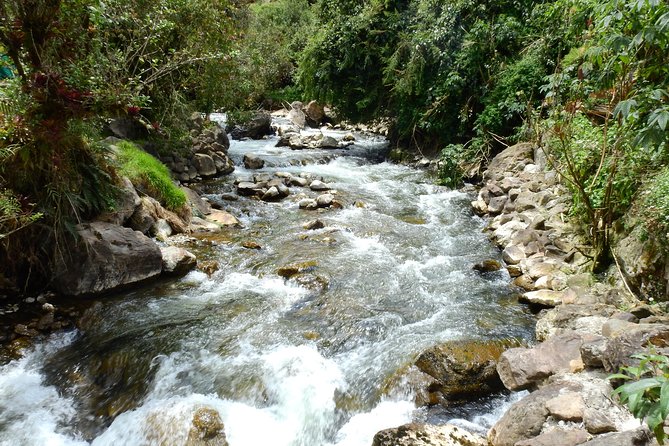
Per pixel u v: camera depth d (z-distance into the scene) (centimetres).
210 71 870
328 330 464
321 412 379
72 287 514
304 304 510
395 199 880
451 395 384
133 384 407
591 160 541
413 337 447
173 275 570
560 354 362
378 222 753
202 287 549
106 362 426
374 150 1312
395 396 389
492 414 368
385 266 597
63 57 502
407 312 495
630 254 461
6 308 493
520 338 439
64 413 386
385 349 434
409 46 1088
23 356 434
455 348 414
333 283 550
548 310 479
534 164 835
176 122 885
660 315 399
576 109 591
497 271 593
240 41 1062
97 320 483
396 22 1135
